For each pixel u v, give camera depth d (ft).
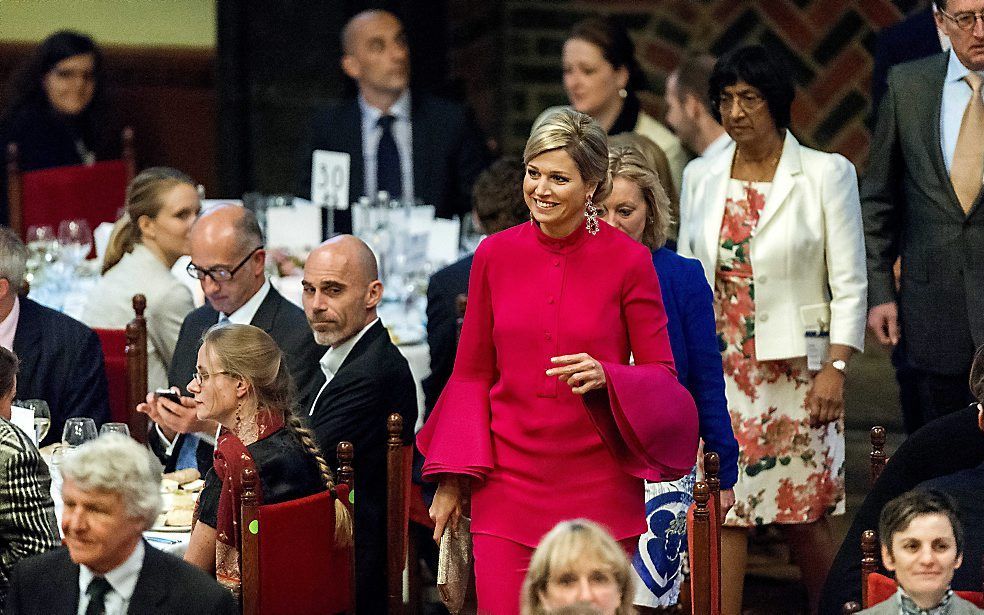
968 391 62.85
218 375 46.19
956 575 43.60
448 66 121.19
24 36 123.24
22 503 45.03
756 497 61.05
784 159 60.64
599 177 41.50
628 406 41.09
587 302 42.04
